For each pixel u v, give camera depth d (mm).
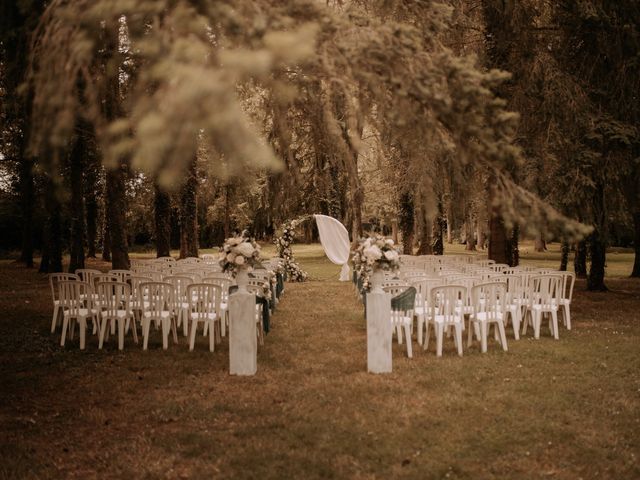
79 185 16359
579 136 11055
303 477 3922
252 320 6496
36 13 4422
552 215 4004
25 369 6824
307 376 6414
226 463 4160
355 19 4094
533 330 9273
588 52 12000
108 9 2859
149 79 2939
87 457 4301
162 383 6211
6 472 4043
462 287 7293
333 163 6180
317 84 4910
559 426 4797
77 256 17062
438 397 5578
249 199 22703
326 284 16828
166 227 21141
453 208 7285
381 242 6559
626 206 12156
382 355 6508
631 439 4531
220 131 2365
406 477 3916
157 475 3988
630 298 13562
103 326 7855
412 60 3674
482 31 12070
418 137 4539
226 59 2363
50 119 3150
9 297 13352
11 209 33562
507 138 4062
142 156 2285
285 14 3381
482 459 4188
